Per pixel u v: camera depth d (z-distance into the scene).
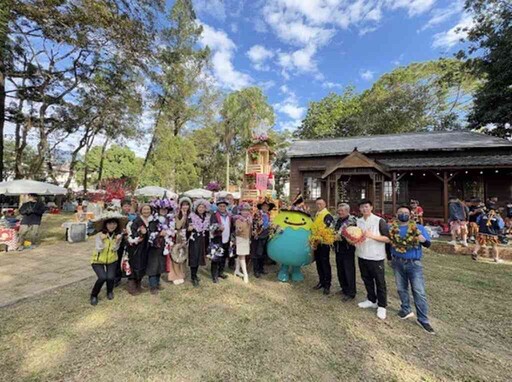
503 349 3.23
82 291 4.86
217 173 33.16
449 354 3.10
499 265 7.10
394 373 2.76
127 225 4.60
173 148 21.00
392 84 25.14
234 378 2.66
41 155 19.16
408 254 3.79
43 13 7.59
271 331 3.57
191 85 22.14
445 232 11.13
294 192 17.50
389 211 15.16
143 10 9.90
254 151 9.74
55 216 18.05
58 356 2.94
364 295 4.93
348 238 4.08
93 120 20.97
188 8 20.08
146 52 11.02
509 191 12.80
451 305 4.50
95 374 2.66
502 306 4.46
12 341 3.20
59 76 14.52
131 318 3.85
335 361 2.95
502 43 14.02
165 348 3.14
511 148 13.02
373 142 17.33
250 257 6.36
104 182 26.20
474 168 11.18
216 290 5.05
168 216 5.09
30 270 6.09
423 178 14.67
